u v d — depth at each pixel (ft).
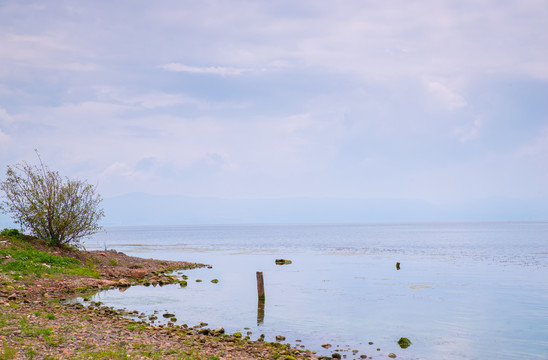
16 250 107.76
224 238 546.26
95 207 129.08
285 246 333.21
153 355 44.96
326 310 85.56
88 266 119.85
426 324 74.74
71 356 41.32
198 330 63.82
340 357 55.77
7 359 38.11
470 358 56.70
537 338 66.03
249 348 55.06
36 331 49.65
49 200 120.26
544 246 302.04
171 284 117.08
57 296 85.05
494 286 117.60
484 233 606.55
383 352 58.90
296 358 53.01
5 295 77.00
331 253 250.16
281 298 98.53
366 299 97.86
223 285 117.60
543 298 100.01
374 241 405.59
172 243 410.52
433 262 188.96
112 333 54.29
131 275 120.57
